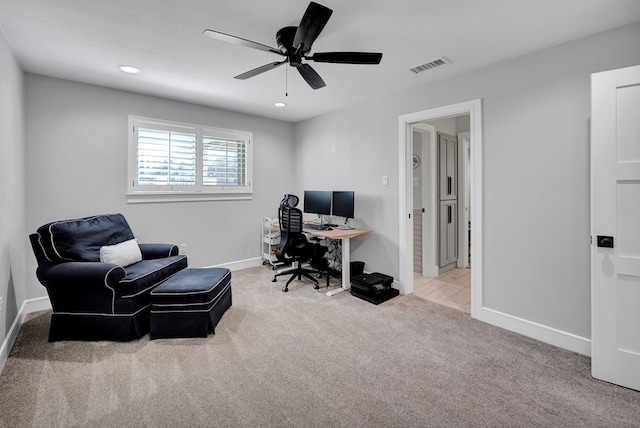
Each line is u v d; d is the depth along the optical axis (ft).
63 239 8.51
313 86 8.46
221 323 9.11
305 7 6.33
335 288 12.34
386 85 10.77
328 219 14.79
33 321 9.20
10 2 6.15
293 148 17.06
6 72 7.55
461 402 5.77
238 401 5.78
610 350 6.33
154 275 8.91
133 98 11.77
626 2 6.01
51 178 10.20
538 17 6.57
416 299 11.24
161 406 5.62
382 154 12.19
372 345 7.89
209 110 13.80
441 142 14.66
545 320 8.08
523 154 8.33
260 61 9.01
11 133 8.00
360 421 5.29
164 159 12.58
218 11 6.49
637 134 6.07
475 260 9.39
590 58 7.23
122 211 11.66
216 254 14.33
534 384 6.30
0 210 7.00
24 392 5.97
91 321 7.97
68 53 8.46
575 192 7.49
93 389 6.08
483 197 9.18
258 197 15.70
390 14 6.50
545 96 7.92
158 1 6.16
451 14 6.50
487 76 9.01
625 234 6.21
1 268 7.06
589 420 5.32
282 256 12.22
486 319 9.25
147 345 7.82
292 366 6.94
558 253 7.81
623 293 6.23
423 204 14.30
